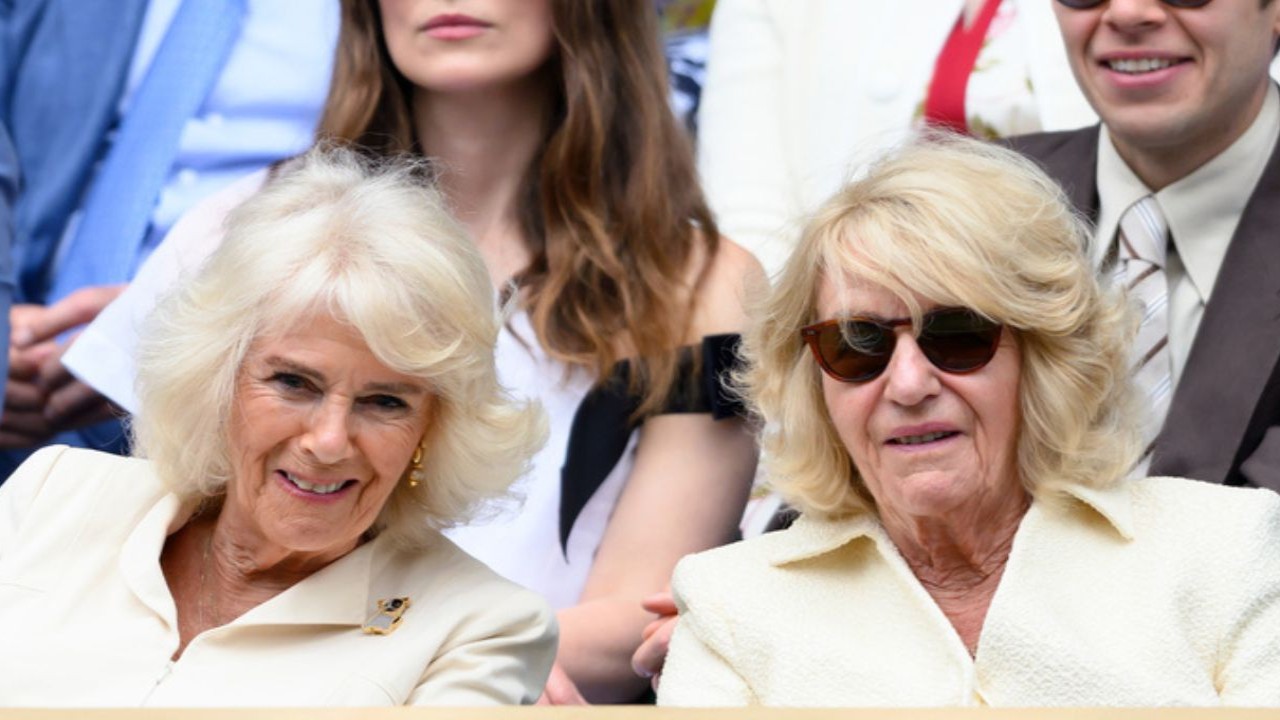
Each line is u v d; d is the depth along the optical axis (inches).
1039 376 400.2
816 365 416.8
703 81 665.0
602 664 546.6
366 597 412.2
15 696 396.5
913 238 392.2
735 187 631.2
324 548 406.6
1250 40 501.7
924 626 404.5
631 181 607.5
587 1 608.4
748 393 436.5
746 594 416.2
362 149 625.9
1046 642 387.2
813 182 617.6
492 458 416.5
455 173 617.0
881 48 614.2
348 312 387.9
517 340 591.5
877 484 407.2
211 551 426.3
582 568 576.7
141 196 650.2
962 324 393.1
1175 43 502.0
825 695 398.0
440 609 413.7
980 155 410.6
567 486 580.7
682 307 596.4
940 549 410.6
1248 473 482.0
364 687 393.4
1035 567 399.2
